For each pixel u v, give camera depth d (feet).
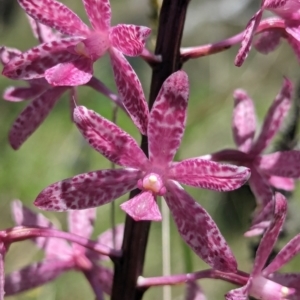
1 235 0.46
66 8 0.45
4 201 1.16
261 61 1.07
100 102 1.23
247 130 0.52
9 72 0.45
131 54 0.44
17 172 1.19
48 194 0.43
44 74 0.44
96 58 0.45
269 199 0.49
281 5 0.44
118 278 0.48
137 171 0.45
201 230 0.44
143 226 0.47
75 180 0.44
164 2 0.46
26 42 1.58
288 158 0.49
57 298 0.93
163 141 0.44
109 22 0.44
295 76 0.64
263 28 0.47
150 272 1.03
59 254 0.53
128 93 0.44
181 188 0.44
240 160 0.49
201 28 1.29
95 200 0.44
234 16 1.24
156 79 0.46
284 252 0.45
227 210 0.99
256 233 0.48
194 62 1.32
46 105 0.50
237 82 1.05
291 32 0.46
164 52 0.46
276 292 0.44
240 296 0.43
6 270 0.93
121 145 0.44
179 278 0.47
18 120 0.49
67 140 1.17
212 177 0.43
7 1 1.57
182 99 0.43
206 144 1.09
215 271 0.46
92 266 0.53
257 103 1.14
